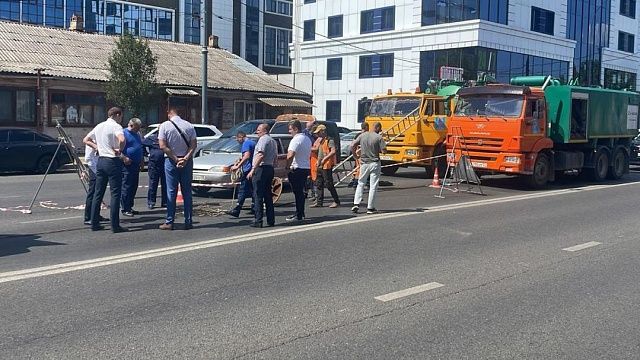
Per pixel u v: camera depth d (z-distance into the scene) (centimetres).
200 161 1438
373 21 4784
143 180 1902
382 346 516
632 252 916
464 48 4153
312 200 1439
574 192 1748
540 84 1997
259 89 3781
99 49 3528
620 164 2222
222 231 1012
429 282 718
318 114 5219
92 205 1002
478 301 649
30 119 2923
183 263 781
